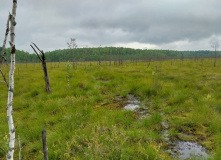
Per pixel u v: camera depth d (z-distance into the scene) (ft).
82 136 15.56
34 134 17.60
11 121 5.76
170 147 15.80
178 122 20.48
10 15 5.16
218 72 65.57
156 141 16.71
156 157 12.68
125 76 56.34
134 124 20.18
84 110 24.62
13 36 5.30
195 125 19.89
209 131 18.22
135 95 35.65
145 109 26.81
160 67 98.02
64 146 14.38
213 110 22.86
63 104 27.30
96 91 36.29
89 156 12.21
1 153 14.62
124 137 14.67
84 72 69.56
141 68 90.74
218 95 29.63
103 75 59.47
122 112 23.81
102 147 12.80
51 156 13.28
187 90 34.63
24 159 14.10
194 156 14.14
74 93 34.40
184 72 68.08
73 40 94.22
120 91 38.06
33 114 23.76
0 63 5.22
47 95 32.81
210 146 15.71
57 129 18.72
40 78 56.39
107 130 16.30
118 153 12.62
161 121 21.49
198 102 26.27
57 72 72.64
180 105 26.43
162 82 43.16
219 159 13.14
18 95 36.37
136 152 13.56
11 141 5.81
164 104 28.22
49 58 332.39
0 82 48.85
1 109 26.73
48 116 22.99
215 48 104.83
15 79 57.00
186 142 16.67
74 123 20.18
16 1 5.24
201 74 59.21
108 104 29.53
